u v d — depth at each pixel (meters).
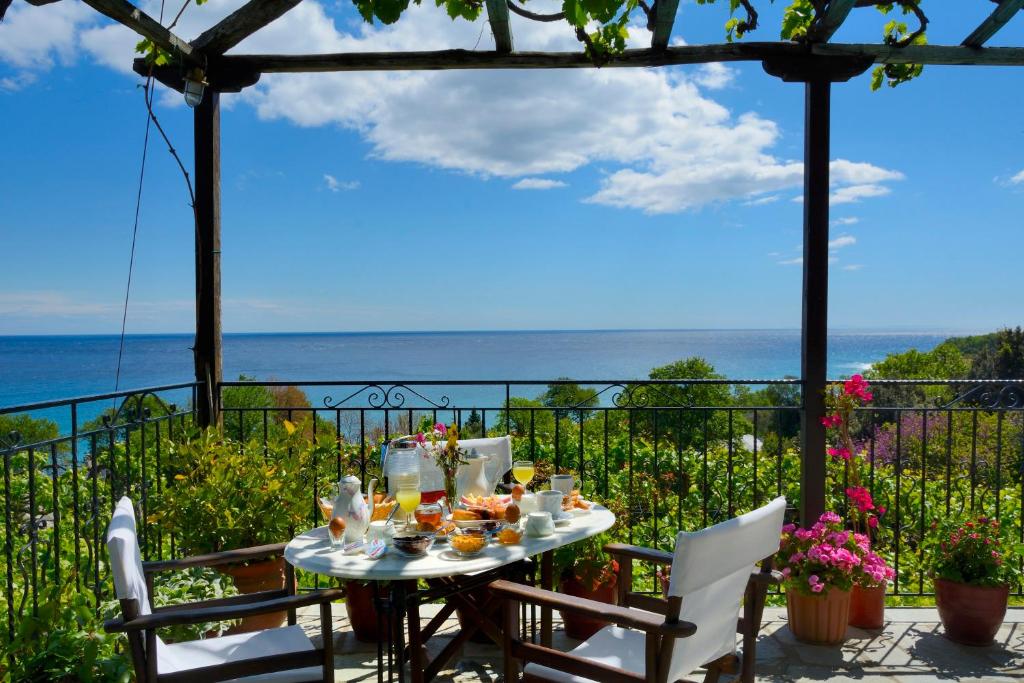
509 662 2.29
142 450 3.57
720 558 2.01
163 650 2.34
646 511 5.59
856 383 3.90
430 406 3.93
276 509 3.50
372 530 2.54
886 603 4.39
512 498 2.96
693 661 2.16
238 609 2.10
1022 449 7.30
